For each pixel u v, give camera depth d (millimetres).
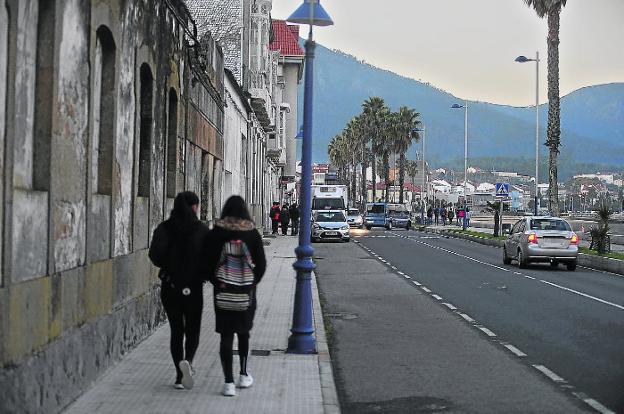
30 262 6707
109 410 7711
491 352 11766
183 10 14781
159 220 13414
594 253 31109
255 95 36812
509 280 23375
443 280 23234
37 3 6949
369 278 23625
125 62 10344
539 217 28312
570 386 9477
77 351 8070
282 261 27766
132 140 11000
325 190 58125
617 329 13969
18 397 6250
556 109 40000
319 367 10133
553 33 39719
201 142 19188
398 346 12289
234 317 8492
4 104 6102
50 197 7207
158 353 10680
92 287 8805
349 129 134125
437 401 8773
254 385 9055
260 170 44719
